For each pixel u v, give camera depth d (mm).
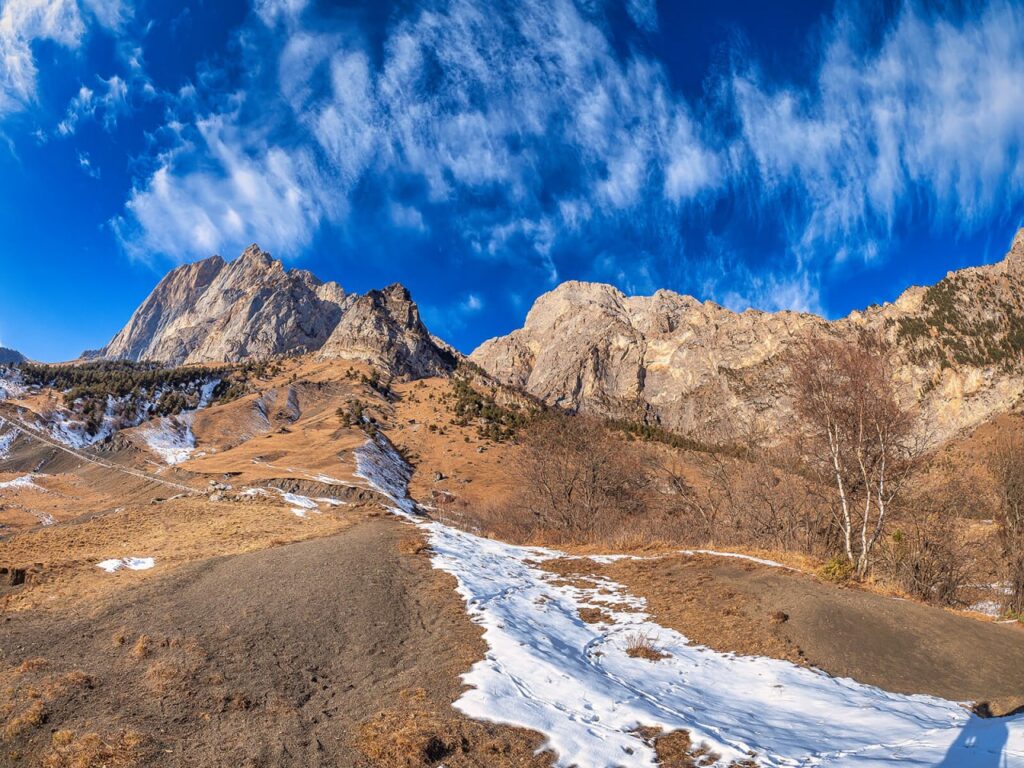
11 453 109000
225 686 9008
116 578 15883
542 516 52625
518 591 16734
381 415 148500
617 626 14352
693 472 57969
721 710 9414
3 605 12883
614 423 113812
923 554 28250
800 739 8234
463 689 9312
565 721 8414
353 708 8648
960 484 31438
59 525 27984
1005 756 6754
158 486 79062
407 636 12086
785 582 16609
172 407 148625
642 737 8125
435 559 19188
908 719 8891
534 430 65188
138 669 9414
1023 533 30125
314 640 11352
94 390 148750
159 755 6926
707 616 14594
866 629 13031
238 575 15547
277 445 110375
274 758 7031
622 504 51906
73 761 6645
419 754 7180
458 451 116562
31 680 8664
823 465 28234
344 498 64875
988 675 11141
